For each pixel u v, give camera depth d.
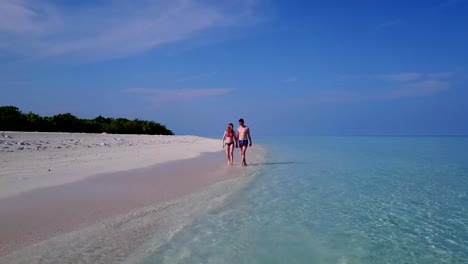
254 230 5.94
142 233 5.50
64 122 35.62
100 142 22.91
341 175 12.53
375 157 20.61
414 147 33.75
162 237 5.39
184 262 4.53
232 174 12.09
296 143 44.31
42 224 5.56
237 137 15.23
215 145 29.19
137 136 37.00
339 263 4.69
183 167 13.17
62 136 24.28
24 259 4.28
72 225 5.61
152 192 8.35
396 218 6.91
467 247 5.38
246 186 9.97
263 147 32.78
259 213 7.03
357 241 5.55
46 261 4.27
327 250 5.14
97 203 7.00
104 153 16.50
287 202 8.07
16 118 29.66
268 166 15.05
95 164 12.36
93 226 5.63
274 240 5.48
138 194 8.05
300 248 5.18
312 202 8.12
